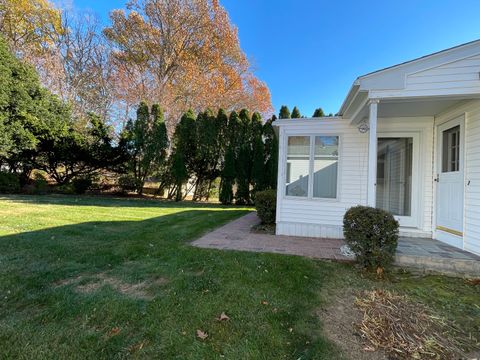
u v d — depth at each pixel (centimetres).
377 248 356
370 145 415
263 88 2100
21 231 529
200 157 1273
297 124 577
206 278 325
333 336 224
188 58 1811
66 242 465
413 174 534
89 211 805
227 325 235
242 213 886
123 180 1384
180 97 1700
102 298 275
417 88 397
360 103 465
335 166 557
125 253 415
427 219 518
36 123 1159
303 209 569
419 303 280
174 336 218
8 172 1316
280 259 389
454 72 386
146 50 1828
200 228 606
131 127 1348
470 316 258
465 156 421
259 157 1198
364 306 271
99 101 1684
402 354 204
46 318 239
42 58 1500
